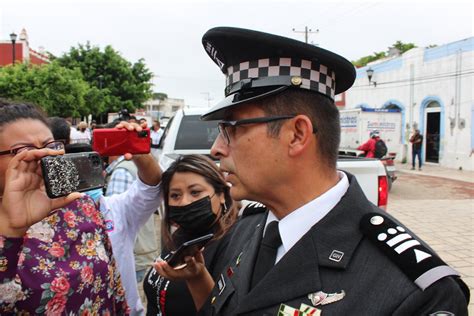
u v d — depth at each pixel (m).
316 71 1.08
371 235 1.02
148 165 2.12
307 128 1.05
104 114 29.84
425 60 16.98
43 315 1.36
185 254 1.42
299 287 0.99
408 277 0.92
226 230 1.93
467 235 6.34
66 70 21.45
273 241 1.15
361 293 0.94
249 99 1.06
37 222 1.34
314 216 1.07
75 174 1.37
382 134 15.48
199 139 5.12
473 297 3.96
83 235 1.55
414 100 17.72
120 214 2.21
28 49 27.55
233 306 1.16
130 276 2.24
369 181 3.84
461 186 11.67
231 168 1.15
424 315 0.87
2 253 1.27
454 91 15.58
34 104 1.54
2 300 1.28
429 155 17.42
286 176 1.07
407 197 9.95
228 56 1.14
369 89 20.69
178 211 2.11
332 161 1.11
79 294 1.46
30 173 1.32
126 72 29.80
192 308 1.86
